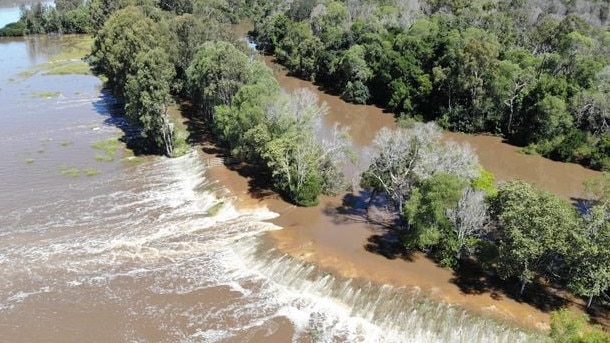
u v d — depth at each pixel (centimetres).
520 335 5138
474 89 10612
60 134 10950
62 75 15388
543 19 13225
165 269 6581
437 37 11856
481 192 6241
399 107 11969
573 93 9756
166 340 5456
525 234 5350
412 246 6425
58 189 8612
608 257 5072
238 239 7069
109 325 5694
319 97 13250
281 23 16788
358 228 7131
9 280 6444
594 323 5191
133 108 9800
